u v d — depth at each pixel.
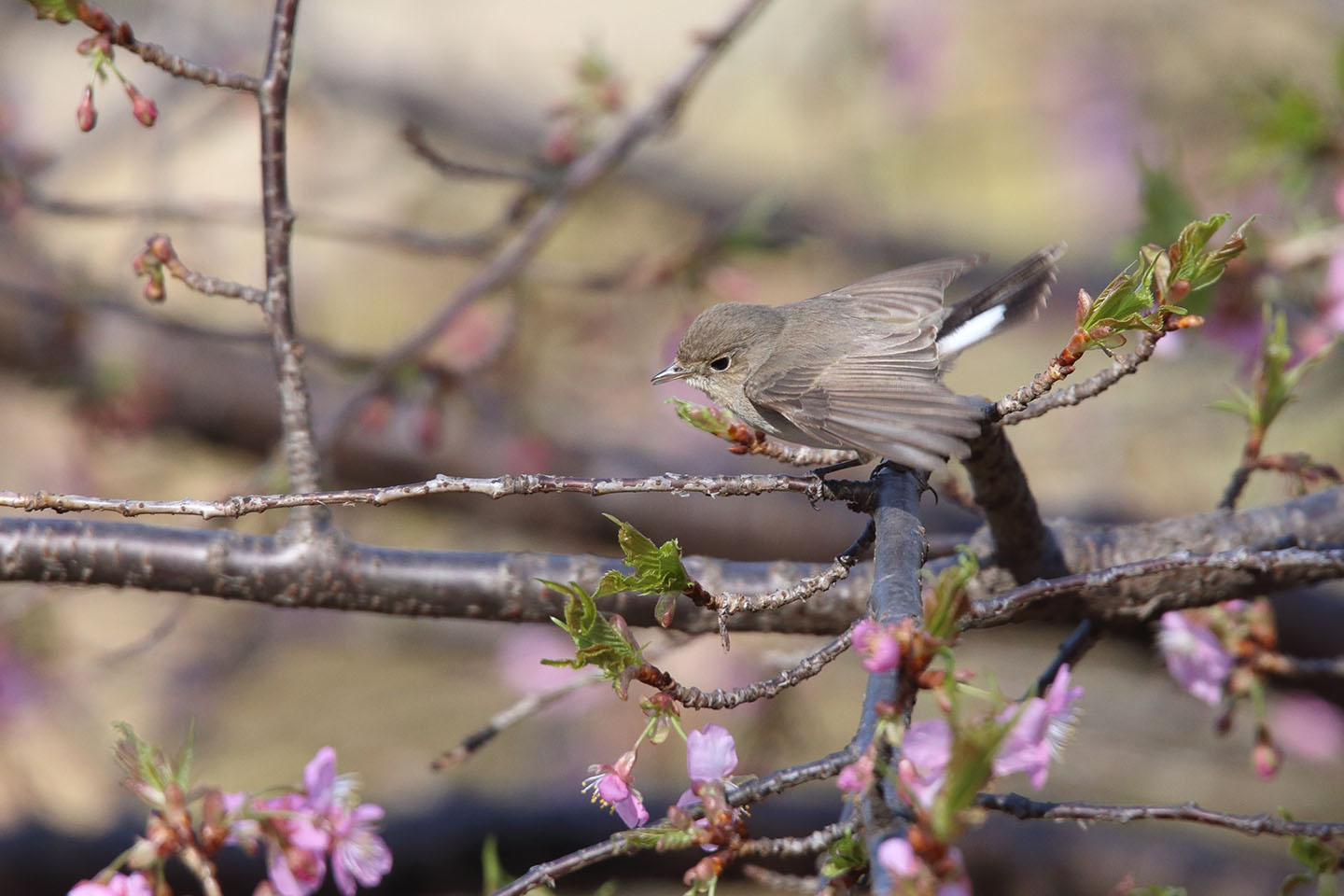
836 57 17.27
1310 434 14.07
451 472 12.59
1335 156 9.00
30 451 14.74
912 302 8.01
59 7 5.45
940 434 5.02
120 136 15.49
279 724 14.62
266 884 4.97
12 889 10.11
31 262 13.12
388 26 18.53
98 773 13.52
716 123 18.52
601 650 4.36
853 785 3.74
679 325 10.37
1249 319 8.30
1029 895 10.55
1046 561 6.46
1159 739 13.05
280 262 6.32
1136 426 13.67
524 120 18.34
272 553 6.33
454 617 6.44
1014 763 4.10
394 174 17.95
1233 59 16.06
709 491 4.94
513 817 10.28
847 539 11.91
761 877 5.61
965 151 18.50
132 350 12.70
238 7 15.20
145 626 14.92
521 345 13.22
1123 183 17.73
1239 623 6.82
